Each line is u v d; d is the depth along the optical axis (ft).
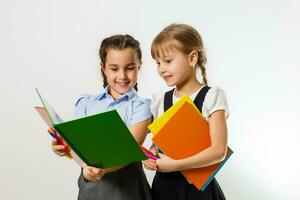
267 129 7.59
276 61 7.52
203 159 3.99
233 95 7.59
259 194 7.57
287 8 7.45
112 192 4.29
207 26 7.52
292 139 7.55
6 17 7.69
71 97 7.68
